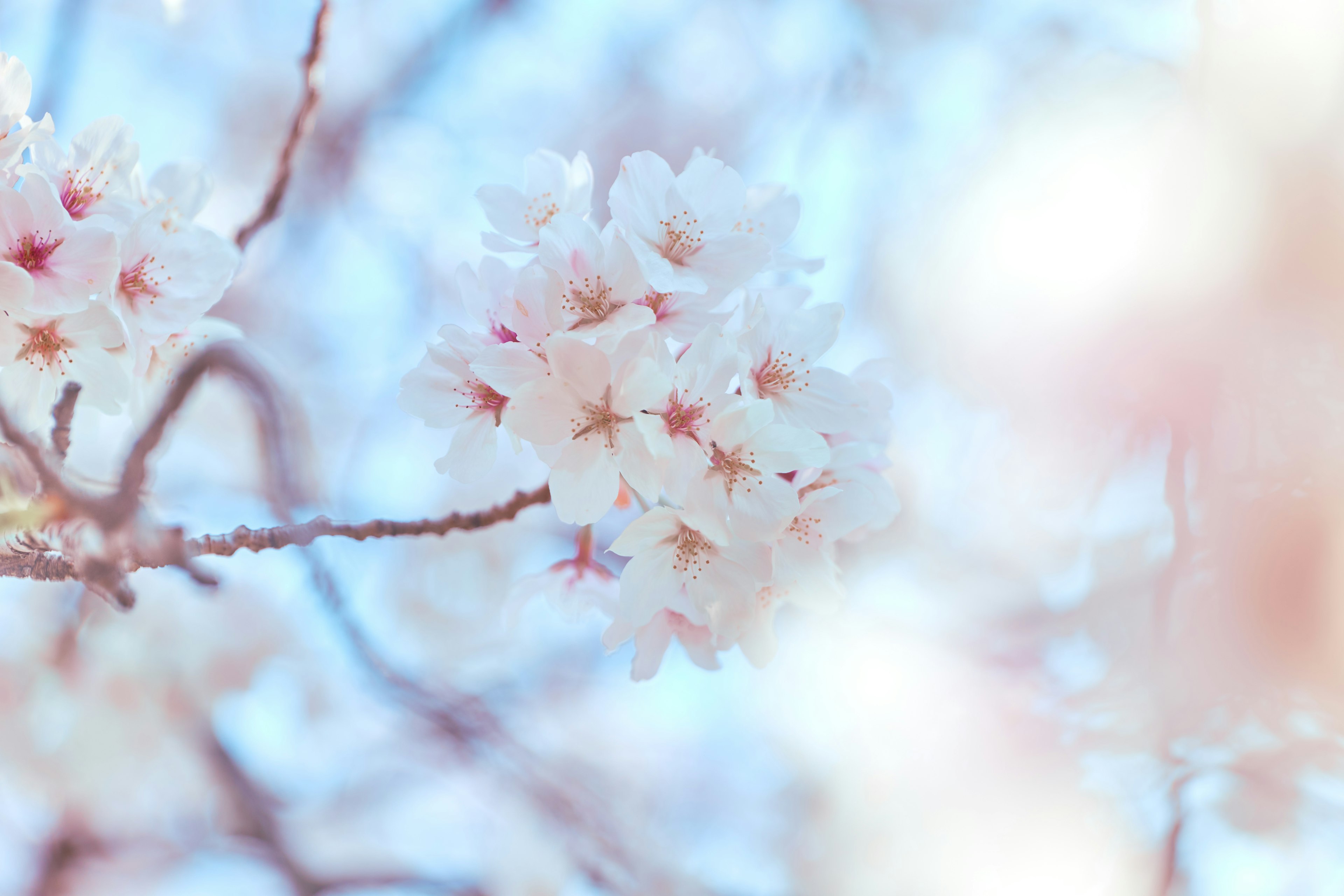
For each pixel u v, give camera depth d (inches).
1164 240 49.0
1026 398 55.5
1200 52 48.0
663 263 42.7
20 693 66.7
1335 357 47.7
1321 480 47.5
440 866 78.3
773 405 42.7
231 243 44.1
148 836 75.4
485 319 43.2
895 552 67.3
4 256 42.4
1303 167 47.9
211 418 71.0
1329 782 48.9
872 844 63.1
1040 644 60.8
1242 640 47.9
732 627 42.7
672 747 85.7
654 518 42.7
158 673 69.1
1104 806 54.7
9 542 41.4
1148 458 51.8
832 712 67.1
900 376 70.6
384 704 51.9
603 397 42.3
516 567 86.2
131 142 43.5
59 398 41.8
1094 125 58.8
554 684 85.9
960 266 63.3
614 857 59.2
